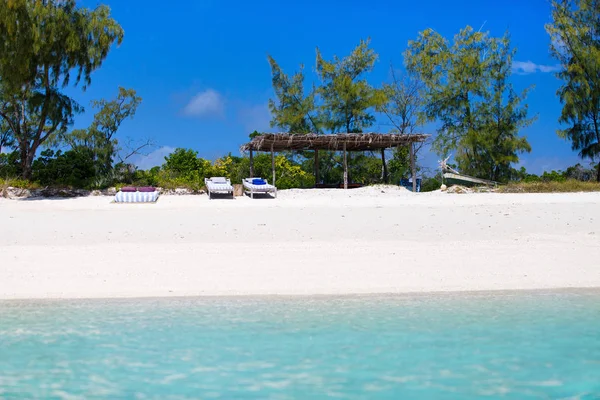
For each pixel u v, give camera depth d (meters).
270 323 6.30
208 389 4.61
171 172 29.11
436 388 4.61
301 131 31.66
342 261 9.55
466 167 29.42
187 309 6.88
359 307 6.92
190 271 8.83
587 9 27.09
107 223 13.97
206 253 10.34
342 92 30.94
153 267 9.11
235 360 5.22
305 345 5.59
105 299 7.34
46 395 4.50
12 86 20.72
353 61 31.58
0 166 24.67
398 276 8.45
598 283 7.95
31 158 23.09
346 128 31.73
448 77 29.25
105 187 23.69
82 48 22.06
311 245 11.22
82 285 7.98
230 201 19.67
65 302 7.20
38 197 21.19
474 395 4.49
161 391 4.57
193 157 31.53
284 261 9.57
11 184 21.81
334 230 13.07
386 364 5.11
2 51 19.89
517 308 6.82
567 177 30.58
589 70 26.41
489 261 9.45
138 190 21.17
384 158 29.27
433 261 9.50
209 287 7.87
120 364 5.13
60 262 9.48
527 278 8.27
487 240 11.64
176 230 13.09
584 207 16.02
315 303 7.12
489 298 7.30
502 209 15.90
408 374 4.89
